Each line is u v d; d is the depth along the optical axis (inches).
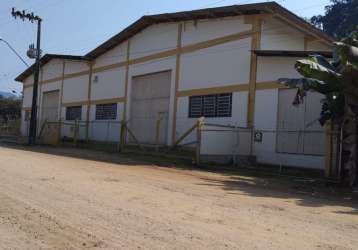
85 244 271.7
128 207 385.7
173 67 1218.6
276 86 934.4
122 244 272.5
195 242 280.1
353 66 620.4
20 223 320.2
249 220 355.6
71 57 1651.1
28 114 2162.9
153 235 294.0
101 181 554.3
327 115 715.4
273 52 920.3
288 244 286.4
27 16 1509.6
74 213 355.9
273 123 932.0
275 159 920.3
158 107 1280.8
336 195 577.0
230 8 1003.3
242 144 944.3
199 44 1133.7
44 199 412.5
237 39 1026.1
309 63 653.9
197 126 885.2
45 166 710.5
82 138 1606.8
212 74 1084.5
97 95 1576.0
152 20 1266.0
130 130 1280.8
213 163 893.2
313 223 360.8
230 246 274.4
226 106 1040.2
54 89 1887.3
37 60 1537.9
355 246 291.0
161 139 1248.8
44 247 264.5
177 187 540.1
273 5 945.5
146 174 683.4
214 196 480.4
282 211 410.9
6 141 1700.3
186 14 1123.9
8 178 546.9
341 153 685.3
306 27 988.6
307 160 872.9
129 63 1413.6
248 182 665.6
